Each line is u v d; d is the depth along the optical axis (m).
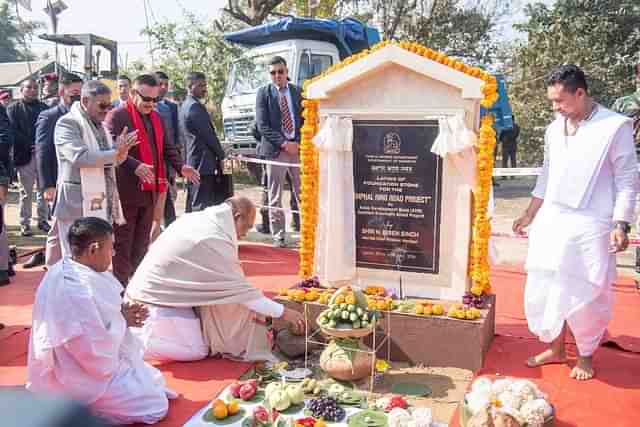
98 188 5.43
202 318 4.66
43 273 7.05
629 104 6.22
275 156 8.21
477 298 4.66
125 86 8.16
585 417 3.74
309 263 5.29
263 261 7.57
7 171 5.90
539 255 4.24
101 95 5.35
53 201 6.32
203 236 4.51
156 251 4.62
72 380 3.53
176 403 3.97
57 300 3.46
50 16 14.68
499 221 10.43
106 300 3.59
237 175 16.39
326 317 4.20
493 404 3.40
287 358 4.73
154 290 4.55
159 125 6.00
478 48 22.28
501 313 5.70
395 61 4.66
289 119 8.27
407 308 4.68
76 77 6.80
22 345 4.90
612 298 4.20
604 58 18.72
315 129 5.16
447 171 4.78
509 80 21.34
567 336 5.02
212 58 15.96
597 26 18.61
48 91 9.38
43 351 3.44
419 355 4.59
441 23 21.83
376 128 4.91
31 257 7.60
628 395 4.01
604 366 4.46
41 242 8.65
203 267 4.50
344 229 5.09
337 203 5.04
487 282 4.80
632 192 3.97
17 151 8.70
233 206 4.67
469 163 4.71
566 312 4.13
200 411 3.83
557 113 4.33
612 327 5.28
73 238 3.61
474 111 4.66
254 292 4.50
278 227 8.34
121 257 5.79
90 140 5.39
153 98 5.80
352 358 4.19
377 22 21.39
